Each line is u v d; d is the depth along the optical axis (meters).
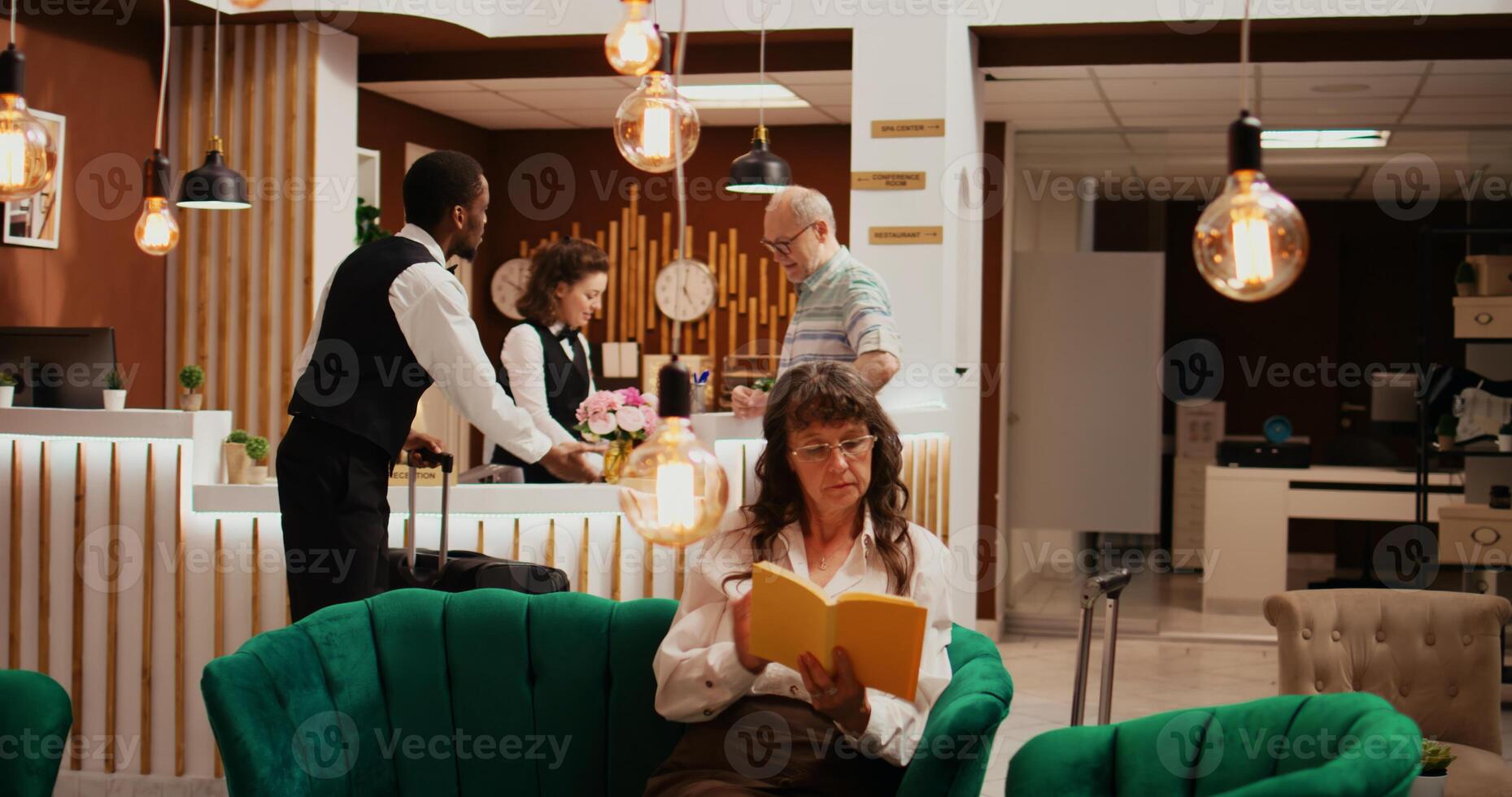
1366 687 3.92
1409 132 8.21
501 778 2.89
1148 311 8.39
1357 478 8.59
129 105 6.54
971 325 6.77
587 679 2.90
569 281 5.29
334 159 6.86
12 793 2.65
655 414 4.59
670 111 2.38
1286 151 9.10
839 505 2.68
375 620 2.96
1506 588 7.09
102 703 4.77
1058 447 8.49
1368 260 11.58
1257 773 2.33
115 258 6.48
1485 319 7.08
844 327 4.64
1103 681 3.15
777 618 2.39
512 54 7.26
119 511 4.72
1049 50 6.59
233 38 6.77
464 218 3.82
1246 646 7.95
